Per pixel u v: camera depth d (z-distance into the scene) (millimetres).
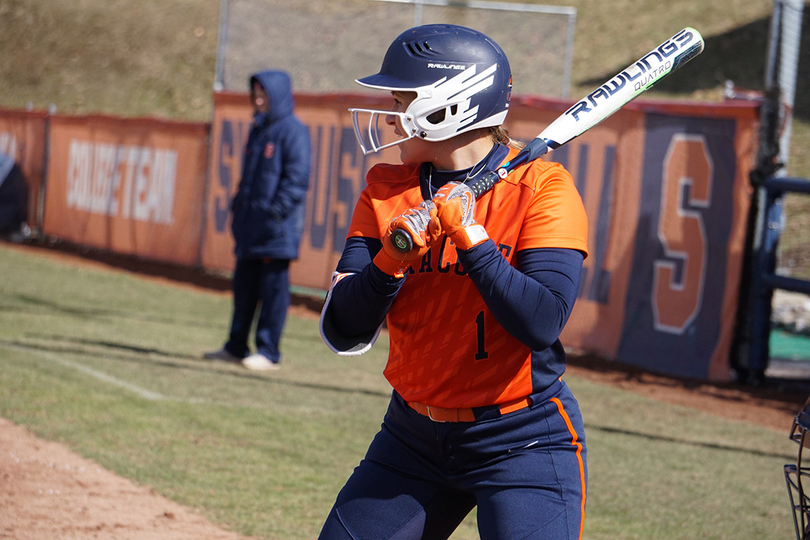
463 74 6098
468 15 53406
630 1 74250
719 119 23422
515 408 6121
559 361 6266
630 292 25109
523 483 6055
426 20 54062
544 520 5922
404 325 6324
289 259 21641
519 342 6078
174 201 39750
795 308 32500
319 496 13039
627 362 25156
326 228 33188
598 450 16547
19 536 10672
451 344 6125
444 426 6191
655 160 24562
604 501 13602
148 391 18688
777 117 22984
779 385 23531
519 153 6195
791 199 42156
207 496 12711
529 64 51344
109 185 43469
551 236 5902
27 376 19031
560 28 51719
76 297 31406
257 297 22344
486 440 6125
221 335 26281
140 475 13391
